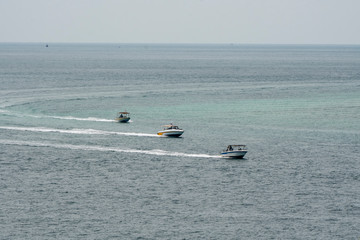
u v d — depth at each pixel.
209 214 116.31
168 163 155.62
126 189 131.62
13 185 132.88
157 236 105.25
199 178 141.62
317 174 146.38
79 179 139.00
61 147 171.50
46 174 142.75
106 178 140.25
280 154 167.75
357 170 150.62
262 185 136.38
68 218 112.81
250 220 113.56
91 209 118.06
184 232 107.31
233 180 140.25
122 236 105.00
